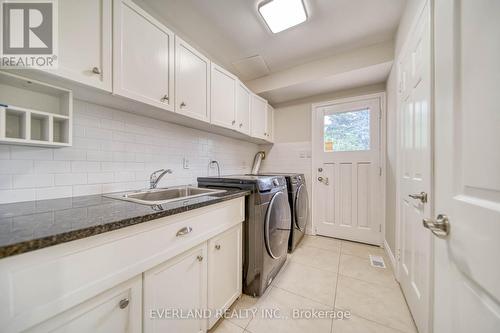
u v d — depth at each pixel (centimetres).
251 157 298
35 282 50
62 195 109
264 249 146
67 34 83
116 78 99
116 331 69
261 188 146
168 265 87
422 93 105
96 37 92
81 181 116
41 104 95
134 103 117
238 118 208
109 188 129
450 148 65
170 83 129
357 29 173
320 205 274
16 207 86
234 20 162
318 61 222
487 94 47
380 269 184
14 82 84
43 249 51
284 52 208
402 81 150
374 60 194
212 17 159
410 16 135
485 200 48
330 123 267
